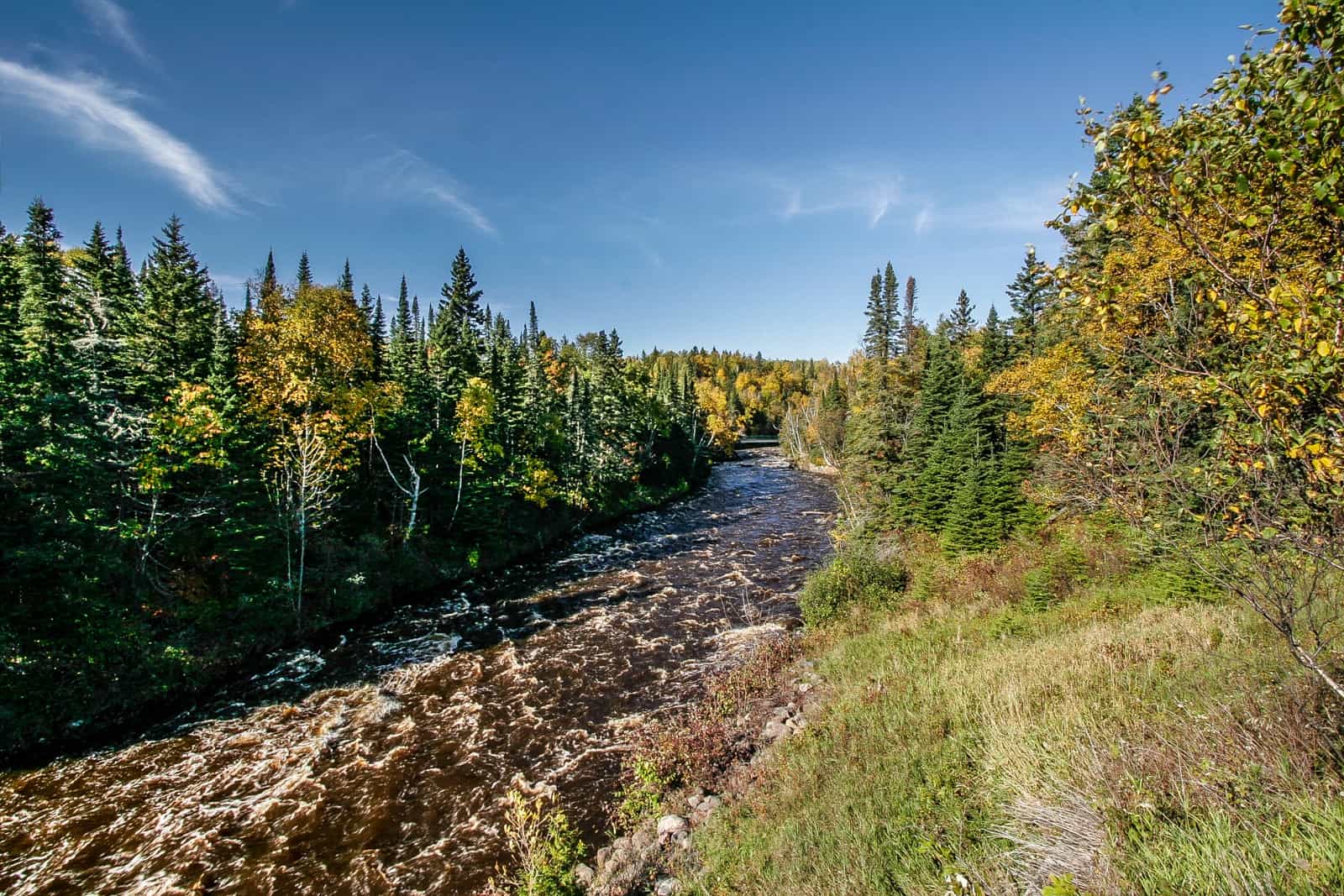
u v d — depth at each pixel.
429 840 11.09
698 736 12.87
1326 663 6.04
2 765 13.69
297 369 27.22
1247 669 7.84
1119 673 9.59
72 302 29.05
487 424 35.41
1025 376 22.66
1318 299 3.21
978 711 10.09
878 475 32.50
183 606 19.70
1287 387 3.39
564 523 40.38
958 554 23.09
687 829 9.83
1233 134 3.37
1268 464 3.58
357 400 28.36
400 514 31.62
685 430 72.25
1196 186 3.61
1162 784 5.71
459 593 27.34
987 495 23.59
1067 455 5.91
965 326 53.81
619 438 53.16
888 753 9.50
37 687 15.29
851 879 6.43
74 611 16.97
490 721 15.31
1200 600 12.75
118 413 19.27
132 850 11.02
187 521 21.38
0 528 15.89
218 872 10.48
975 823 6.90
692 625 21.89
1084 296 4.77
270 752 14.20
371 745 14.36
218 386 25.17
